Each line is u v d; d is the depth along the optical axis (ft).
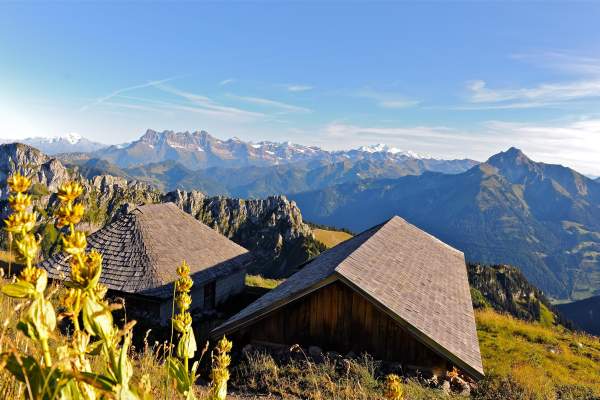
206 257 82.33
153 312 61.21
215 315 72.54
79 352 4.53
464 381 38.81
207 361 40.65
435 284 54.60
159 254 71.46
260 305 44.75
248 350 42.34
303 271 64.34
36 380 4.32
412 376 37.88
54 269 56.90
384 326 40.32
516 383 43.62
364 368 36.86
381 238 64.13
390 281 45.52
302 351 39.37
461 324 44.34
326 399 32.32
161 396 8.52
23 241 4.17
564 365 57.31
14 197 4.13
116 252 70.13
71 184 4.45
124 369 4.61
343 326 41.50
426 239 87.86
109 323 4.61
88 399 4.63
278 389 35.01
